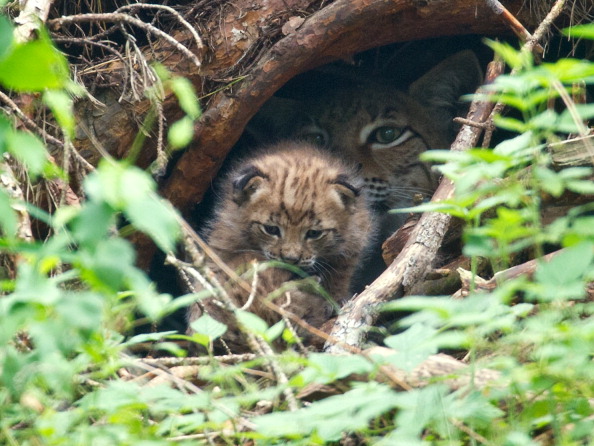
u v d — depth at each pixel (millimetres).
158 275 13594
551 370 5488
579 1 12000
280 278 10711
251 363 6000
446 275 9898
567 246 5848
